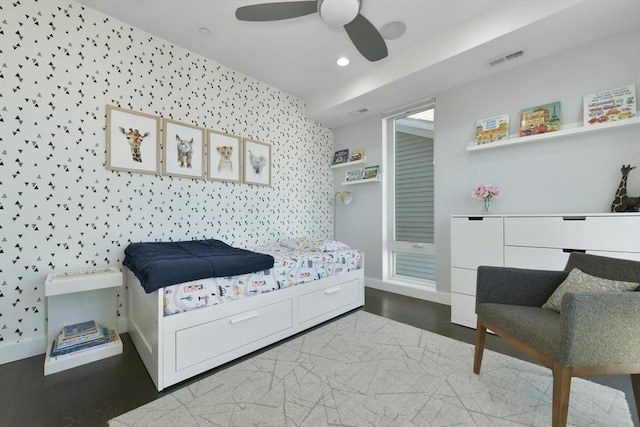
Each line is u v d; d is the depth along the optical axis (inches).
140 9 85.7
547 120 93.5
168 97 101.7
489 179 108.0
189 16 88.8
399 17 88.7
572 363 42.8
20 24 74.2
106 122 87.3
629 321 43.6
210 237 113.5
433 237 131.6
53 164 78.5
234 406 54.1
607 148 84.5
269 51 107.7
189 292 64.1
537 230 83.2
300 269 91.3
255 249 117.9
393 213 146.9
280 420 50.4
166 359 59.7
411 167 140.2
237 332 72.6
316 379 63.1
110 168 87.4
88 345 72.4
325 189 165.9
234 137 120.8
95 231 85.5
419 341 82.7
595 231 74.7
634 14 74.6
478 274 67.5
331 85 136.1
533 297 64.5
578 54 88.8
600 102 84.4
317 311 96.0
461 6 84.4
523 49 90.6
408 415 51.5
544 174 95.7
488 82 108.1
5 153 71.9
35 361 71.7
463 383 61.4
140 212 94.7
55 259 78.8
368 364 69.6
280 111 141.0
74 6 82.3
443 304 119.6
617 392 57.7
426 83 114.0
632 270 54.7
